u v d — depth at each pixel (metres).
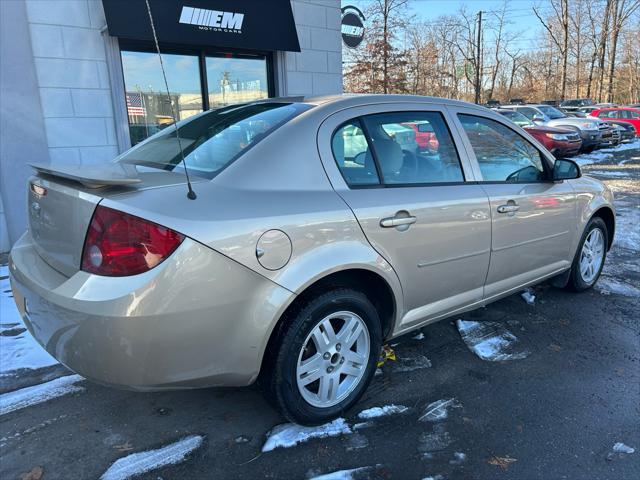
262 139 2.38
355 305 2.49
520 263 3.47
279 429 2.50
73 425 2.53
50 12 5.70
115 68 6.27
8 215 5.65
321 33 8.31
